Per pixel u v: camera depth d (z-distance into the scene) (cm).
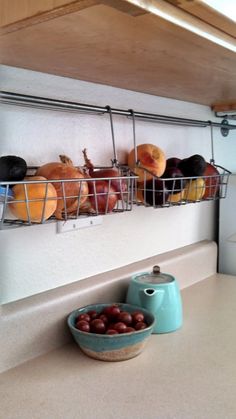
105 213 86
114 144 104
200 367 83
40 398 72
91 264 105
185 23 57
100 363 85
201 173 107
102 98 102
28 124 86
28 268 89
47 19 55
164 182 98
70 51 71
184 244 141
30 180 71
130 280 108
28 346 86
